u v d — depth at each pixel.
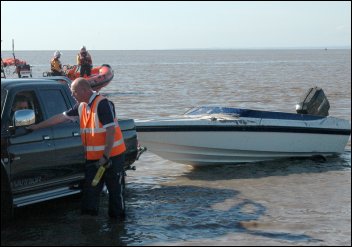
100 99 6.87
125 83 38.56
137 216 7.57
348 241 6.62
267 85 36.28
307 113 12.20
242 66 83.44
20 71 25.78
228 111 11.40
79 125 7.71
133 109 20.92
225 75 51.91
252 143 11.16
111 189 7.19
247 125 11.00
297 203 8.34
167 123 10.38
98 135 6.89
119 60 140.25
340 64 95.00
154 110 20.66
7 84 7.09
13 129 6.77
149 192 9.04
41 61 127.81
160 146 10.55
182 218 7.51
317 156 11.91
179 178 10.16
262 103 23.78
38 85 7.43
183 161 10.98
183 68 73.88
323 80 42.88
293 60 131.12
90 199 7.03
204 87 34.12
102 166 6.82
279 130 11.34
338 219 7.52
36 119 7.26
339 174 10.48
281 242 6.57
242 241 6.58
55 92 7.63
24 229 6.93
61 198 8.35
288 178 10.12
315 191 9.11
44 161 7.12
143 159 11.94
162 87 34.09
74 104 7.79
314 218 7.56
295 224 7.29
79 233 6.80
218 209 8.00
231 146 10.98
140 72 59.69
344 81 41.44
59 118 7.15
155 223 7.25
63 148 7.37
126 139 8.35
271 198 8.65
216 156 11.05
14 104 7.02
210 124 10.68
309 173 10.58
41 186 7.15
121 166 7.12
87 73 24.48
